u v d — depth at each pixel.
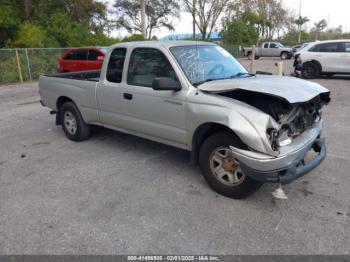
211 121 3.83
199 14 39.38
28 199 4.04
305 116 4.07
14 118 8.53
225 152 3.87
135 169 4.87
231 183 3.90
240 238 3.18
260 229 3.31
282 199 3.87
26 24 23.23
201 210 3.69
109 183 4.42
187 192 4.11
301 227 3.32
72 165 5.10
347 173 4.54
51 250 3.07
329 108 8.72
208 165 4.05
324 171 4.62
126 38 32.03
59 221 3.53
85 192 4.18
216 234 3.25
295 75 15.70
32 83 16.88
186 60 4.43
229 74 4.65
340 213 3.55
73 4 30.94
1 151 5.87
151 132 4.77
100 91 5.41
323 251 2.97
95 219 3.55
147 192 4.14
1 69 16.45
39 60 18.14
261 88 3.68
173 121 4.37
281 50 36.38
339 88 12.22
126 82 4.98
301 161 3.76
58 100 6.47
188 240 3.17
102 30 33.84
